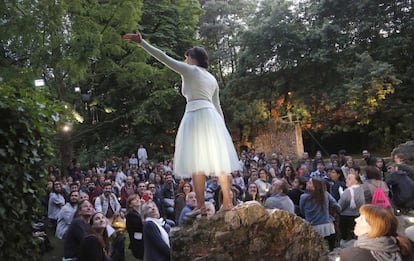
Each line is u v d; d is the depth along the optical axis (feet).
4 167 11.90
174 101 69.62
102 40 42.63
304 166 32.04
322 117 69.31
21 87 14.93
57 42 36.37
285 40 68.44
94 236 13.01
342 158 35.83
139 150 62.80
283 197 17.66
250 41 71.56
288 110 70.85
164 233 13.07
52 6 36.22
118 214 25.32
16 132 12.51
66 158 47.39
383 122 67.05
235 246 10.23
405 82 65.10
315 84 68.95
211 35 88.43
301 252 10.77
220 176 10.42
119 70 52.08
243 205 10.49
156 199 27.30
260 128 72.28
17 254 12.51
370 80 58.70
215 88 10.62
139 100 68.18
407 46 64.03
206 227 10.34
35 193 13.76
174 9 69.67
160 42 67.15
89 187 30.40
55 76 43.21
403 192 23.29
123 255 17.62
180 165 9.98
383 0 66.85
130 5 45.37
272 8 71.41
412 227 9.87
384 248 8.55
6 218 11.87
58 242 25.73
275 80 71.72
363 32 67.31
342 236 20.76
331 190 24.71
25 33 34.50
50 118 14.42
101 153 65.41
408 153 48.42
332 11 70.74
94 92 67.51
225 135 10.19
